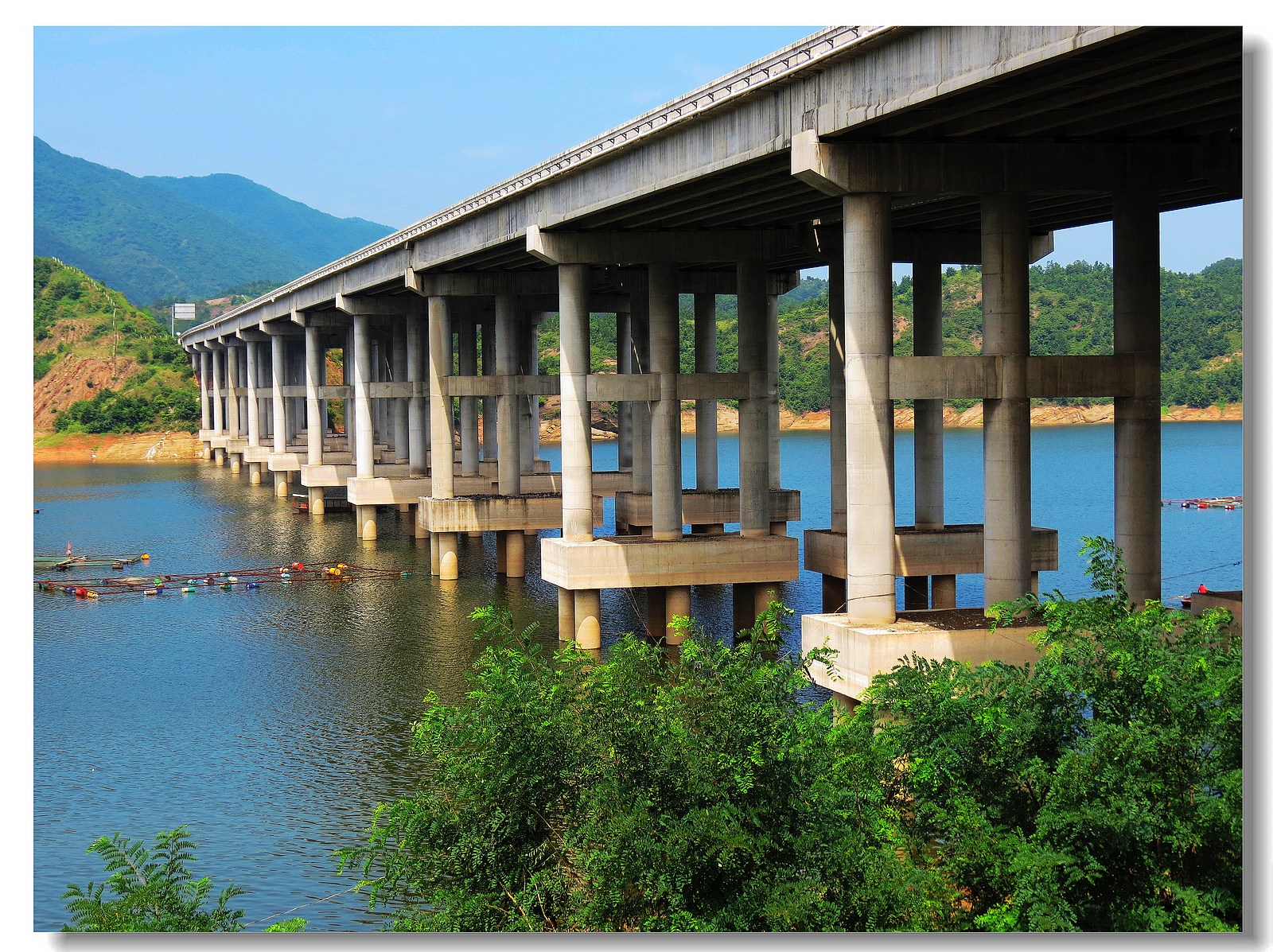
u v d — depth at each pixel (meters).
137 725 50.28
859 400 44.41
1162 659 26.84
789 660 27.80
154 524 113.81
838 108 41.34
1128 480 48.22
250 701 53.50
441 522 82.69
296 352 197.88
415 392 103.81
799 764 25.95
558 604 73.25
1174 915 24.28
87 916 26.58
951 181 44.31
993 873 25.11
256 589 80.75
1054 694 26.91
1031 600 30.91
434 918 26.70
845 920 24.89
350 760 45.31
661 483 64.69
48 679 58.09
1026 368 45.72
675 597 62.59
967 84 34.97
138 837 38.62
